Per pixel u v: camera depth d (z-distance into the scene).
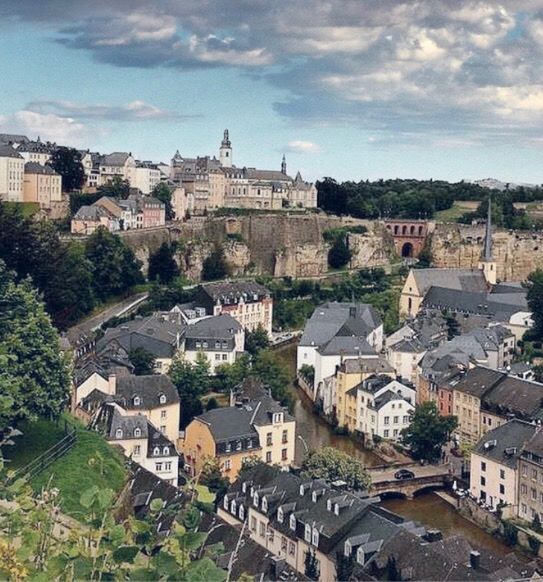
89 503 19.52
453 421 120.56
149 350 137.62
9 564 19.28
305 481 84.56
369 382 131.75
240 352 153.75
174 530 18.77
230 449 102.88
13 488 24.22
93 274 180.38
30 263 139.50
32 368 72.81
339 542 74.00
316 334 166.12
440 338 170.50
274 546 81.12
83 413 105.69
